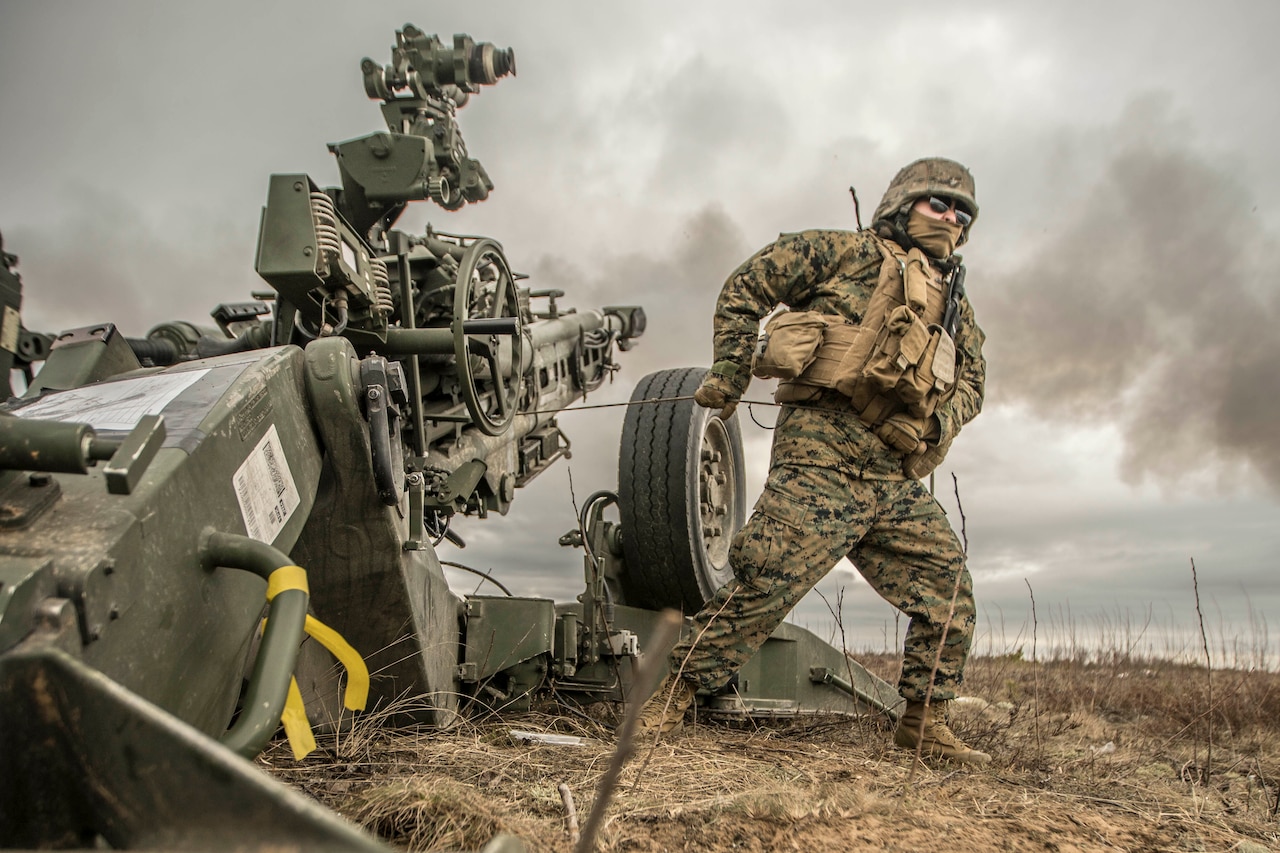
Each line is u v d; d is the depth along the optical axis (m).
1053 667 7.95
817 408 3.83
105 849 1.26
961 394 4.12
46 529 1.59
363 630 3.21
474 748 3.21
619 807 2.54
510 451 5.71
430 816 2.20
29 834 1.29
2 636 1.36
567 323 6.59
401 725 3.47
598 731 3.91
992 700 6.17
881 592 4.02
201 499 1.93
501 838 1.18
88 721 1.24
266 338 4.50
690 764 3.16
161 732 1.21
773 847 2.34
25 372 2.65
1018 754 4.10
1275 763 4.61
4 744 1.26
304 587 1.87
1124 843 2.68
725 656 3.77
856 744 4.16
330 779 2.69
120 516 1.64
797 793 2.69
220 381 2.26
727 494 5.84
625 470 5.21
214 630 1.95
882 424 3.79
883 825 2.59
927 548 3.92
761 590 3.73
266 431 2.32
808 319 3.73
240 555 1.90
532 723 3.98
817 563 3.74
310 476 2.59
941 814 2.78
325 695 3.22
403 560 3.10
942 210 3.96
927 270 3.89
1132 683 6.90
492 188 5.12
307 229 3.53
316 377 2.65
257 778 1.17
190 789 1.20
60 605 1.45
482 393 4.97
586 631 4.37
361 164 4.43
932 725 3.89
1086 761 4.15
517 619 3.99
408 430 4.45
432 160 4.48
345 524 2.91
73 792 1.28
